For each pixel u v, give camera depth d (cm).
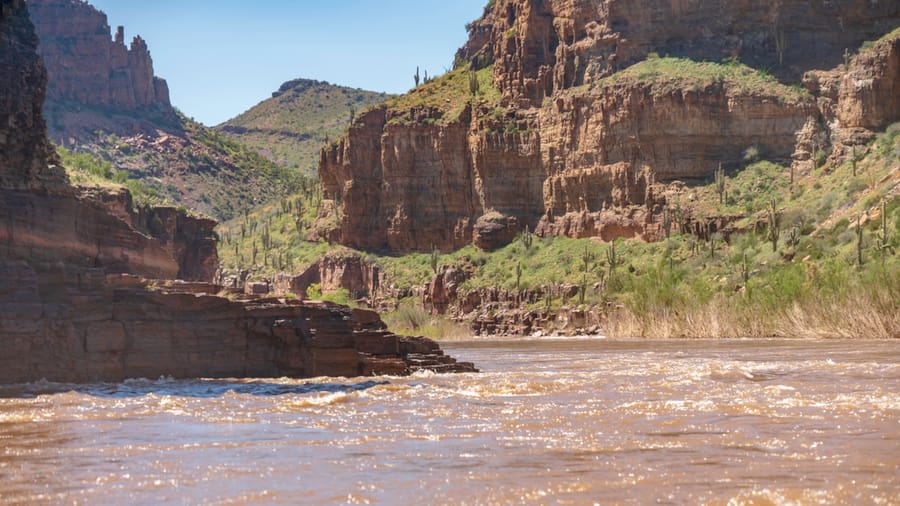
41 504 1408
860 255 9988
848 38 15588
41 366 3234
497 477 1592
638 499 1425
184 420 2311
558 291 14325
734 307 9962
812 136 14725
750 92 15038
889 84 14250
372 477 1595
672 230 14525
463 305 15388
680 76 15388
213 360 3588
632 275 13625
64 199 3731
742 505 1386
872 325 7944
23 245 3459
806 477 1564
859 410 2378
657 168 15112
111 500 1430
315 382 3478
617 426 2180
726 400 2673
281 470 1653
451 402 2745
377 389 3141
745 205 14150
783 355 5309
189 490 1496
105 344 3366
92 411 2447
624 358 5566
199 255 10275
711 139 15100
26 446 1898
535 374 3956
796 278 9644
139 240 4381
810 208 13225
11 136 3544
